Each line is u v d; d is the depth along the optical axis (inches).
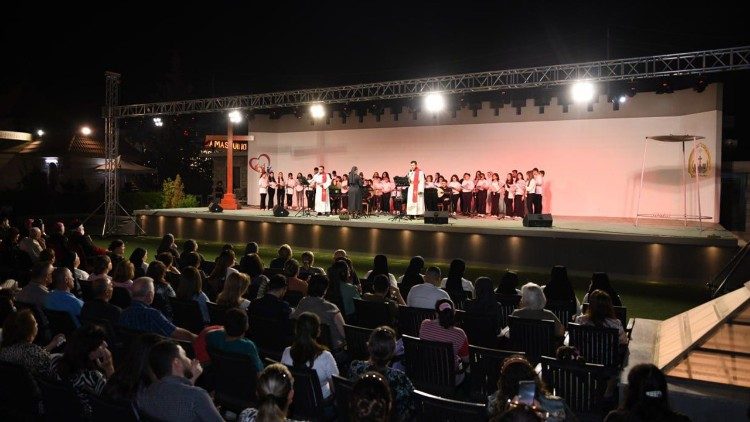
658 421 132.9
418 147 966.4
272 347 258.8
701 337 228.5
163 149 1595.7
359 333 247.8
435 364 223.8
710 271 577.6
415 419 166.4
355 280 372.5
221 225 900.0
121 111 917.8
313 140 1067.3
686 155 760.3
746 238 808.9
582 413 201.6
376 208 926.4
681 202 764.0
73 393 161.5
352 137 1027.3
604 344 237.1
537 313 261.9
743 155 1069.1
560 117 853.2
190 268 292.2
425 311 280.8
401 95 755.4
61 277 277.0
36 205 1190.3
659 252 598.2
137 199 1168.8
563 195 853.8
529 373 143.9
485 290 290.4
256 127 1109.7
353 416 107.7
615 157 816.3
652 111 790.5
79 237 468.4
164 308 304.7
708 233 610.2
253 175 1115.9
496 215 860.0
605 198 824.3
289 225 835.4
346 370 259.9
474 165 920.3
